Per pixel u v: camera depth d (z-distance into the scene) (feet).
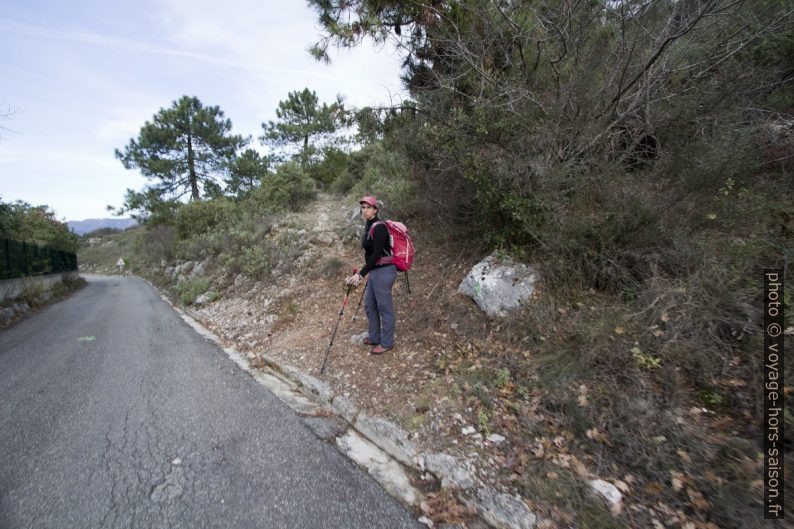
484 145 14.69
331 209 41.55
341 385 12.26
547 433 8.71
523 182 13.53
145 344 18.78
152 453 8.95
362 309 18.22
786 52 14.20
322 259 25.96
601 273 12.03
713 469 6.84
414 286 17.22
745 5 12.55
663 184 12.87
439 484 8.06
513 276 13.38
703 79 14.24
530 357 11.09
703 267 10.18
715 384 8.19
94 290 49.83
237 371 14.82
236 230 36.76
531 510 6.90
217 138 74.90
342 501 7.47
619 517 6.53
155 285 55.16
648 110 13.62
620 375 9.20
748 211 11.10
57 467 8.34
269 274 27.35
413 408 10.41
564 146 14.02
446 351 12.70
